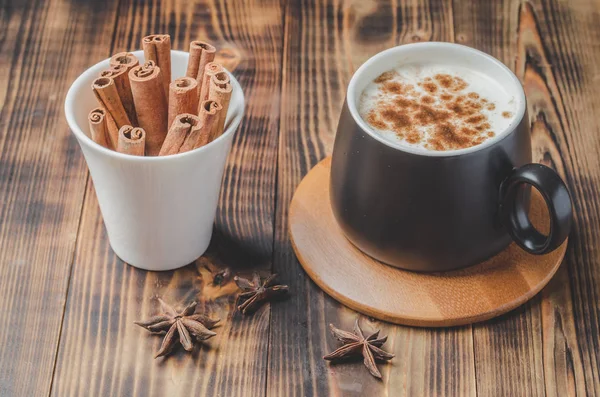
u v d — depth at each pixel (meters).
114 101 0.62
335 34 0.80
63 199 0.70
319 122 0.74
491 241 0.63
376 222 0.63
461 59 0.66
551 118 0.75
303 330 0.64
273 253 0.67
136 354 0.63
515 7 0.82
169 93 0.62
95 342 0.63
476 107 0.64
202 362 0.62
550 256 0.66
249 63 0.78
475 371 0.62
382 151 0.60
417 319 0.63
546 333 0.64
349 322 0.64
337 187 0.64
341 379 0.62
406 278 0.65
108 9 0.81
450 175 0.60
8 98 0.75
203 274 0.66
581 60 0.79
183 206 0.63
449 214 0.61
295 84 0.77
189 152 0.60
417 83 0.66
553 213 0.60
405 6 0.82
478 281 0.65
